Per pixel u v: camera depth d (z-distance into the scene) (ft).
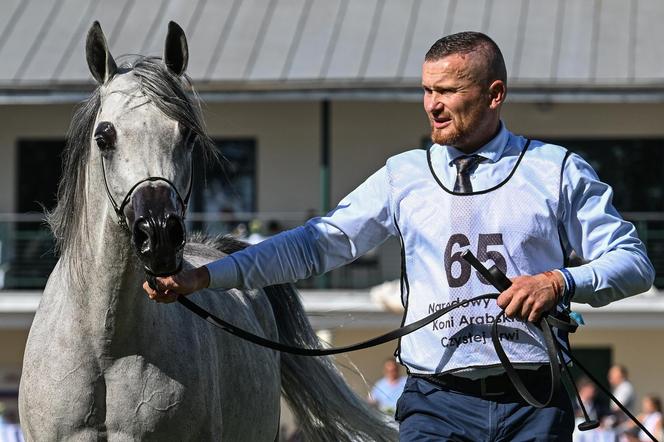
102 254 26.32
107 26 121.19
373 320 108.68
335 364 37.11
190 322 28.45
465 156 25.09
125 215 24.86
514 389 24.57
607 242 24.45
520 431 24.50
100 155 26.13
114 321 26.63
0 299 112.68
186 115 25.39
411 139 120.37
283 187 121.60
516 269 24.54
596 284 23.58
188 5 124.67
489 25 118.32
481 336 24.53
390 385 78.95
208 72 111.34
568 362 25.39
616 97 107.76
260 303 34.71
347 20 120.06
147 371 27.04
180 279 24.77
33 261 116.47
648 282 24.27
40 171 123.34
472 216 24.73
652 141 119.14
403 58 112.68
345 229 25.95
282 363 36.06
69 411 26.84
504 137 25.20
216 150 26.89
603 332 117.29
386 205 25.79
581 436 76.38
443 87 24.72
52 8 125.59
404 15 120.47
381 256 117.70
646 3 122.21
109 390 26.94
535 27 118.01
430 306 24.95
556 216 24.71
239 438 31.40
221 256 34.76
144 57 27.07
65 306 27.35
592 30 117.39
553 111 119.34
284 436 72.95
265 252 25.73
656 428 81.10
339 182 120.78
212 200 121.80
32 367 27.50
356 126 120.78
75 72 114.32
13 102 112.37
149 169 24.66
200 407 27.81
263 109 121.60
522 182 24.76
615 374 86.79
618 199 119.44
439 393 24.94
